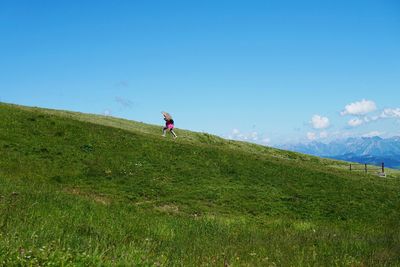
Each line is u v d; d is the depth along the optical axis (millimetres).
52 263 8758
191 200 28922
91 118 58656
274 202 31344
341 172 49094
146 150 39375
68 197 21672
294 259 13938
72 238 12445
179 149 41594
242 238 18312
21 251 9039
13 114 42031
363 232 24984
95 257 9734
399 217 31609
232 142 71250
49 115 45125
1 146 33156
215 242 16688
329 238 19156
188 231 19000
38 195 19766
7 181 23484
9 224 12539
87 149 36500
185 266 11812
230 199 30328
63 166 31781
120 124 58969
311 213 30062
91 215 17906
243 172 37812
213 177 35219
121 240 14336
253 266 12859
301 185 37219
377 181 47438
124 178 31578
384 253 15836
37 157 32562
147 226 18172
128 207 23562
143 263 10336
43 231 12266
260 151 70438
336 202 33594
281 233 20906
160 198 28516
